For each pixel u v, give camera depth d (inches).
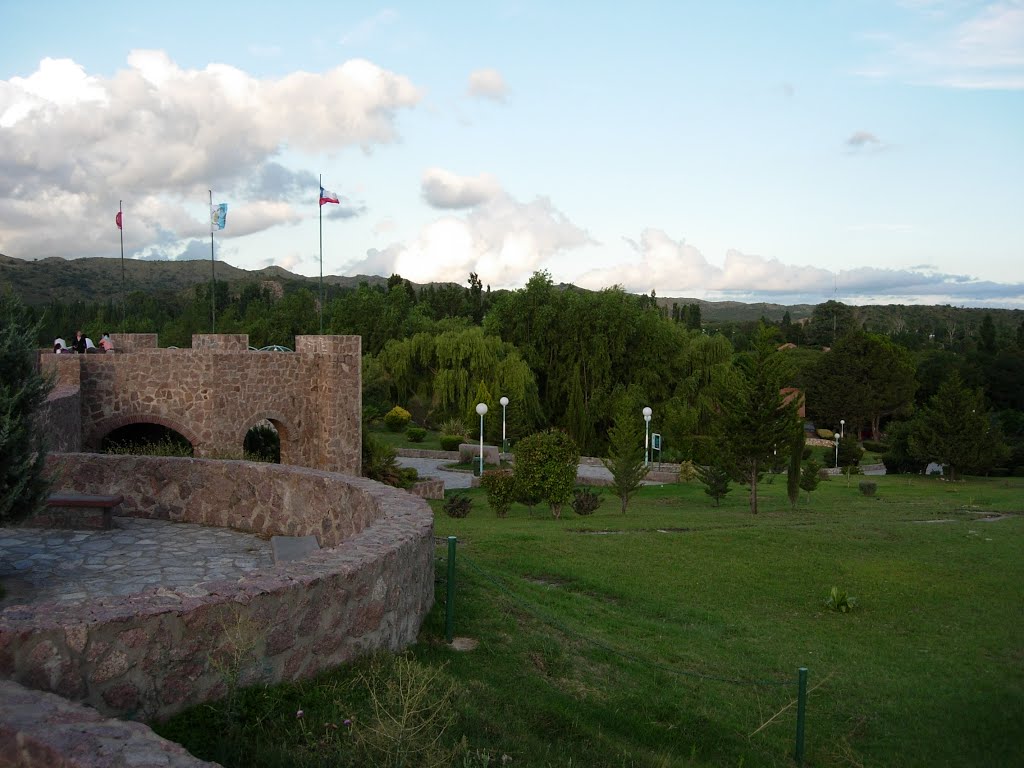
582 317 2090.3
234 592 190.7
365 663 220.2
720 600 495.2
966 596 545.0
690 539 648.4
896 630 472.4
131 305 4274.1
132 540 367.9
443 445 1611.7
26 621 164.9
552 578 490.0
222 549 356.8
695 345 2097.7
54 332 3041.3
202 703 182.2
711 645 398.0
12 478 257.4
